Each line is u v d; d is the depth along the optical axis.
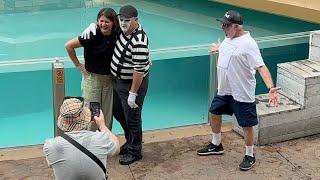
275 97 5.02
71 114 3.60
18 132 6.59
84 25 10.09
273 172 5.35
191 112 6.84
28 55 8.42
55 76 5.36
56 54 8.48
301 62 6.38
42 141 6.31
